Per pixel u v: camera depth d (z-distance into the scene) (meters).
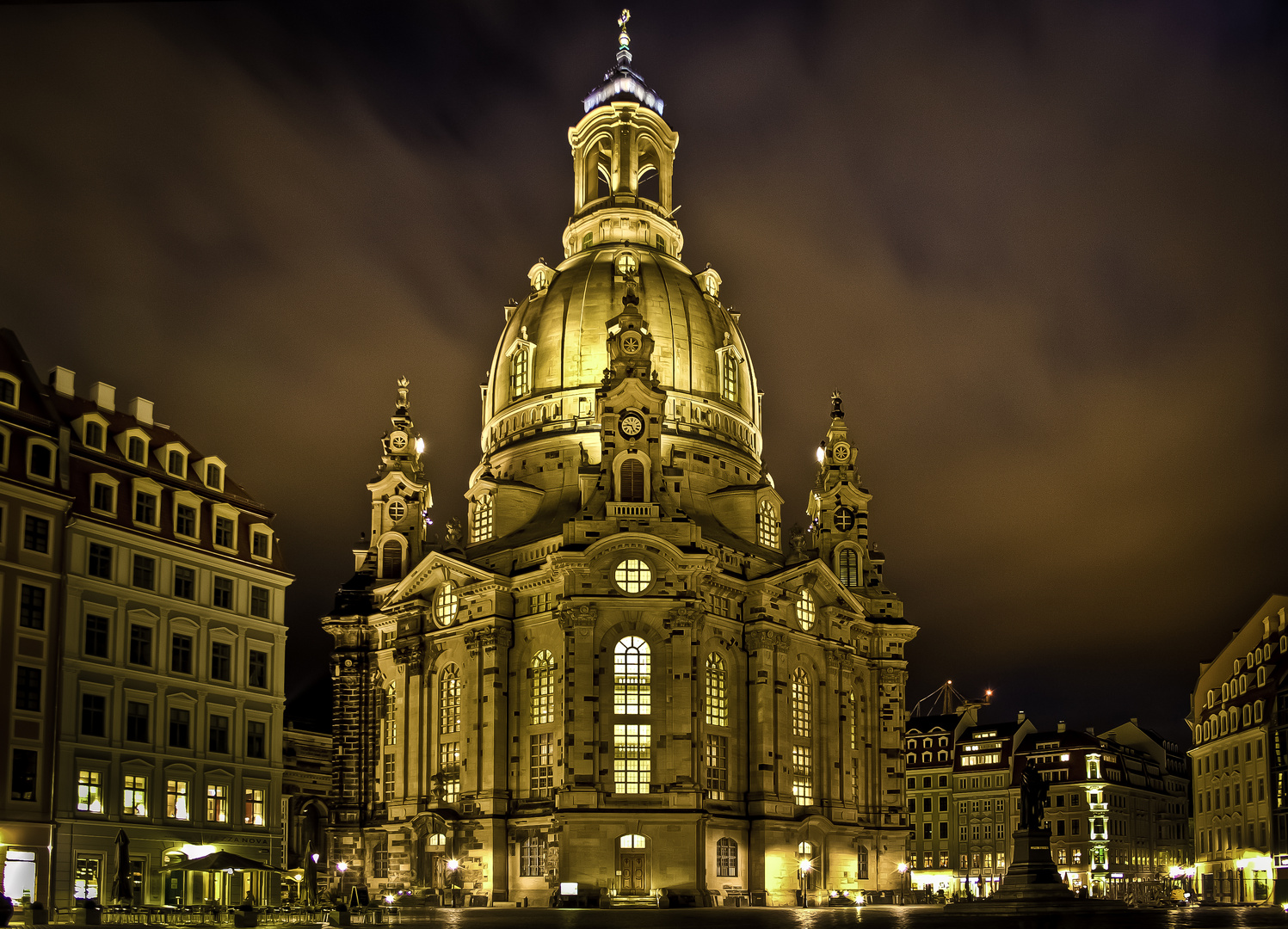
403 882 126.19
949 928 59.31
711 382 140.50
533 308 144.50
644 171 163.25
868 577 149.25
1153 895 157.25
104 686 81.38
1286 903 109.06
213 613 89.75
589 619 115.88
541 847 117.06
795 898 122.12
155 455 90.50
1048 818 190.38
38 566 78.56
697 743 115.12
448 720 127.25
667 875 112.38
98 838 79.19
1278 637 124.38
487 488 135.75
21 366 83.12
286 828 152.50
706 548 122.56
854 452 153.50
